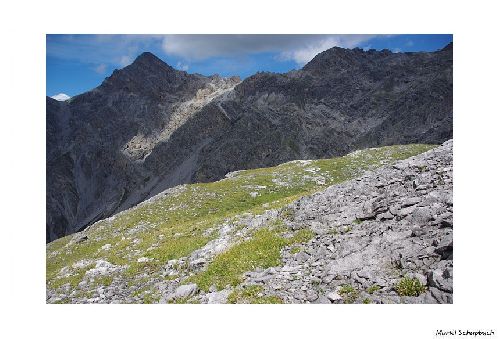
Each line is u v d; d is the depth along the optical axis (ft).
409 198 67.31
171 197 176.24
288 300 48.98
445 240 50.11
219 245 81.05
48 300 70.33
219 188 183.73
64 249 148.97
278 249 67.05
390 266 51.34
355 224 68.28
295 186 183.93
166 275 74.90
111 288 73.05
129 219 160.45
